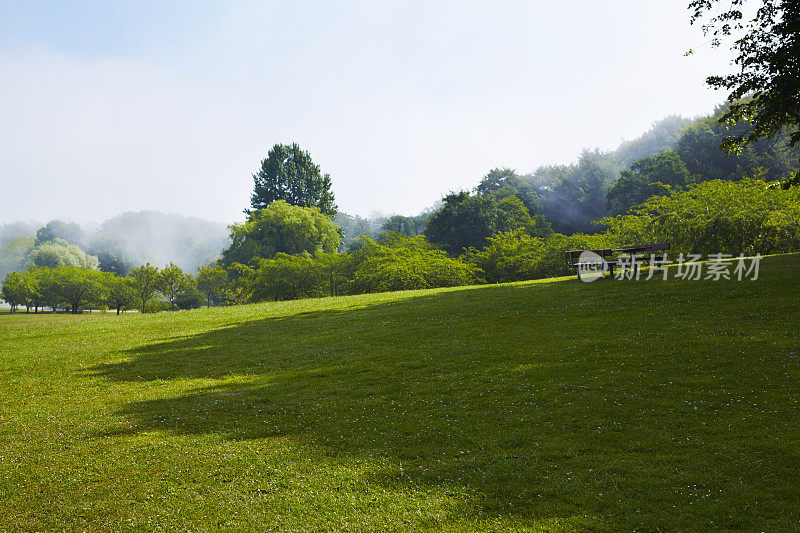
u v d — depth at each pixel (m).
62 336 18.62
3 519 5.14
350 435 7.12
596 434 6.46
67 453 6.91
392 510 4.98
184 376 11.63
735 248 24.64
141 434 7.59
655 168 75.31
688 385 7.82
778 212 24.05
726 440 5.91
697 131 83.44
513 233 56.31
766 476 5.04
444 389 8.96
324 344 14.16
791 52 14.93
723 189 28.73
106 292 70.81
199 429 7.70
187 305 68.81
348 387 9.69
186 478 5.95
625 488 5.08
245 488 5.63
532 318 14.81
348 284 51.12
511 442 6.45
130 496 5.55
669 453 5.76
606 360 9.59
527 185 112.19
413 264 44.66
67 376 12.29
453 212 72.25
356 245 100.44
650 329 11.70
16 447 7.24
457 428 7.07
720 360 8.74
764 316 11.56
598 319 13.58
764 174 62.19
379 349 12.88
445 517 4.79
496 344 12.00
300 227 70.56
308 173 90.69
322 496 5.35
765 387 7.37
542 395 8.09
